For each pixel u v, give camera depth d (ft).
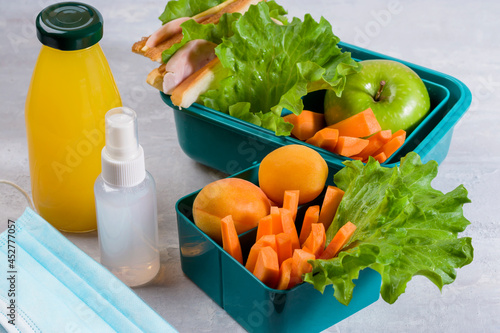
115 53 4.19
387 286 2.44
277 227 2.66
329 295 2.58
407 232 2.53
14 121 3.69
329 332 2.70
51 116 2.80
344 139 2.96
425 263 2.46
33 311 2.55
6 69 4.01
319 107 3.64
